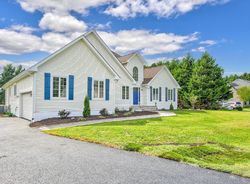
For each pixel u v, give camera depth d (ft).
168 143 26.71
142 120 51.88
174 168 18.03
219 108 119.44
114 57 75.87
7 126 44.73
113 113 65.10
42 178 15.61
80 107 58.44
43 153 22.53
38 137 31.86
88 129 36.60
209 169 17.83
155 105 93.45
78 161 19.75
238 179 15.80
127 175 16.35
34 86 50.83
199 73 122.72
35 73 51.01
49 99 52.95
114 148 24.82
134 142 27.09
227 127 41.88
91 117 54.70
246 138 31.22
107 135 31.42
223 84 123.13
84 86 59.47
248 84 204.85
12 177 15.76
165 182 15.12
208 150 23.50
